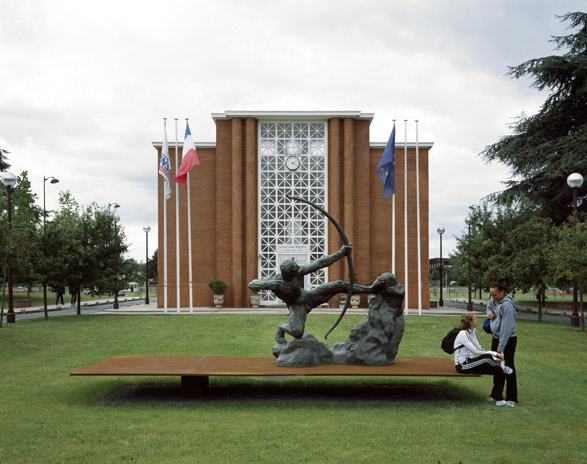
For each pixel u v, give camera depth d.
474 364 8.20
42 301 42.56
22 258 19.69
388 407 8.15
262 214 32.78
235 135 32.41
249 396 9.00
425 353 13.74
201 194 33.12
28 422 7.21
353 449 6.07
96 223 26.78
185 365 9.09
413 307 32.44
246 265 32.28
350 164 32.16
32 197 49.44
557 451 6.04
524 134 36.03
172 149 33.31
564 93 35.19
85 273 26.16
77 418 7.41
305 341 9.27
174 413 7.71
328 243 32.38
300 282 9.63
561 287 30.77
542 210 33.19
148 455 5.87
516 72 35.25
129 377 10.68
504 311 8.29
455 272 53.34
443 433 6.69
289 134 33.03
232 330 18.77
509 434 6.67
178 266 27.42
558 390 9.31
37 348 14.49
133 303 42.88
